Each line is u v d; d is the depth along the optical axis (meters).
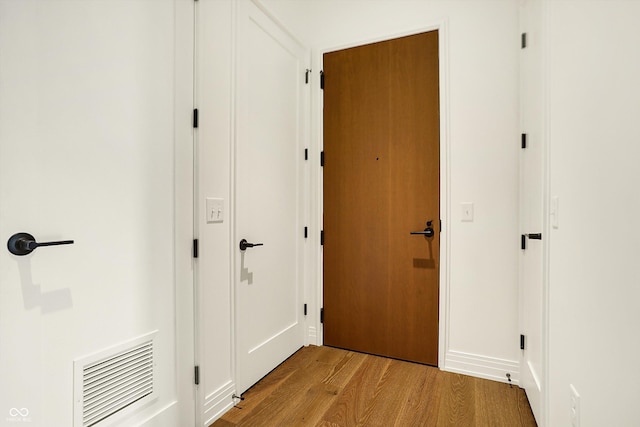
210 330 1.62
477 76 2.06
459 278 2.11
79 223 1.09
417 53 2.24
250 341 1.93
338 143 2.49
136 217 1.29
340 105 2.48
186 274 1.50
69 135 1.06
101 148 1.16
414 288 2.25
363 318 2.41
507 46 2.00
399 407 1.72
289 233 2.36
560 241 1.20
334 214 2.50
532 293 1.69
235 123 1.78
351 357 2.33
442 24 2.15
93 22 1.13
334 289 2.50
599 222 0.89
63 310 1.05
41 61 0.98
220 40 1.68
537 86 1.56
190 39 1.52
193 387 1.53
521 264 1.92
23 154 0.95
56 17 1.02
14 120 0.93
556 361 1.25
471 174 2.08
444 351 2.14
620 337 0.78
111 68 1.19
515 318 1.97
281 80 2.25
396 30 2.29
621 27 0.78
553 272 1.28
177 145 1.45
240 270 1.83
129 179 1.26
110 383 1.19
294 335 2.41
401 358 2.29
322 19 2.51
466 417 1.63
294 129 2.41
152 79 1.34
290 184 2.37
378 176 2.36
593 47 0.93
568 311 1.12
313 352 2.42
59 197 1.04
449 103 2.13
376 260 2.37
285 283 2.31
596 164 0.91
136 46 1.28
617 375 0.79
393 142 2.32
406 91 2.28
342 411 1.69
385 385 1.95
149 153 1.33
